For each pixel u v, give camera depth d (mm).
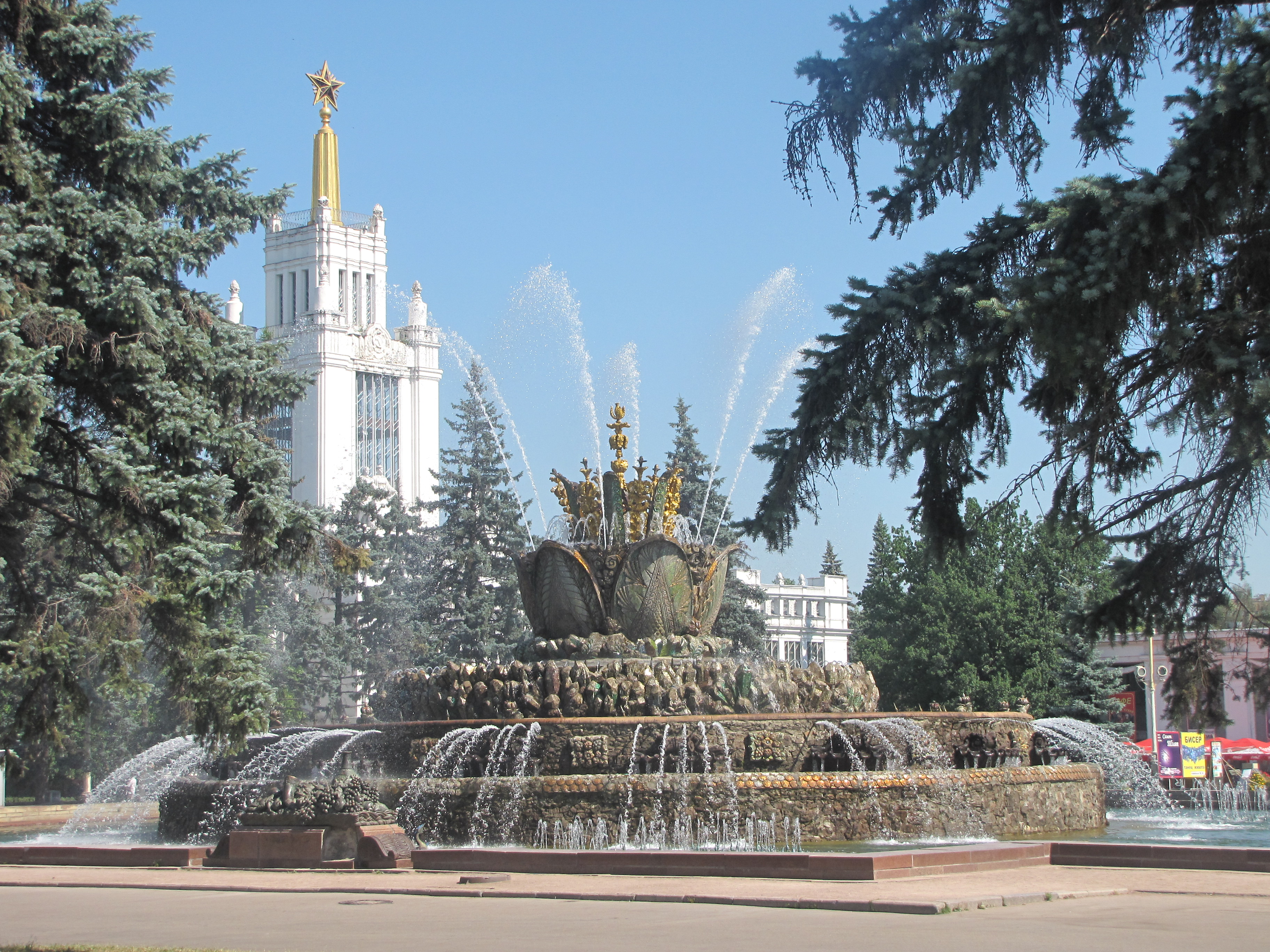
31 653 18531
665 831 21141
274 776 26203
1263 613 15164
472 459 70375
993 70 12039
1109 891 14586
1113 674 51969
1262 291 11617
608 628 26078
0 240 16953
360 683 73812
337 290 128875
